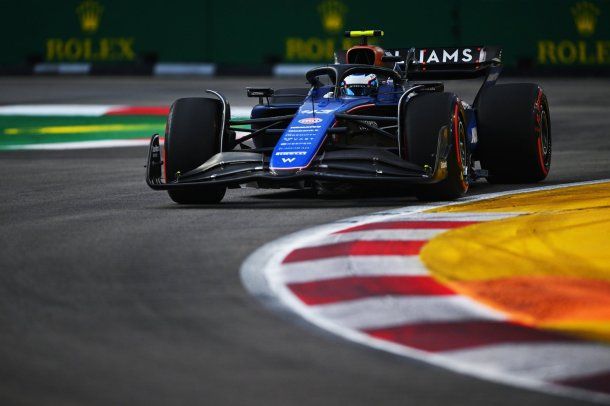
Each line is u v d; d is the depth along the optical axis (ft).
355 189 106.11
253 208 94.53
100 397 44.14
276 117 98.58
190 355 49.83
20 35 362.33
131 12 353.72
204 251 73.51
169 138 96.89
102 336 53.06
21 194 108.37
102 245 76.33
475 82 314.96
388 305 58.08
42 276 66.44
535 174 109.40
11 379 46.57
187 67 351.67
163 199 102.58
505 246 72.84
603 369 47.26
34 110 236.84
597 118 200.44
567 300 58.65
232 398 43.93
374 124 100.37
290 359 49.03
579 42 329.93
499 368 47.44
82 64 359.66
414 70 112.88
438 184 94.12
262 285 63.26
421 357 49.11
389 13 335.26
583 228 78.74
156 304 59.21
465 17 332.19
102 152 159.74
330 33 341.41
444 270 66.08
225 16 348.38
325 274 65.62
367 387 45.14
